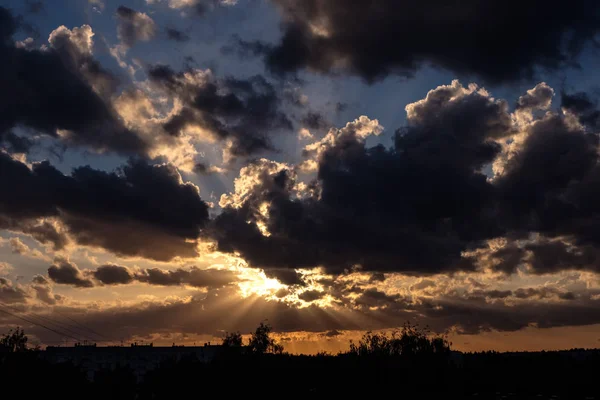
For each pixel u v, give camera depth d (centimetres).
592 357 16888
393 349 15062
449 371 14738
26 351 11262
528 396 14612
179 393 12331
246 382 12681
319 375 14150
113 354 15688
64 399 11006
